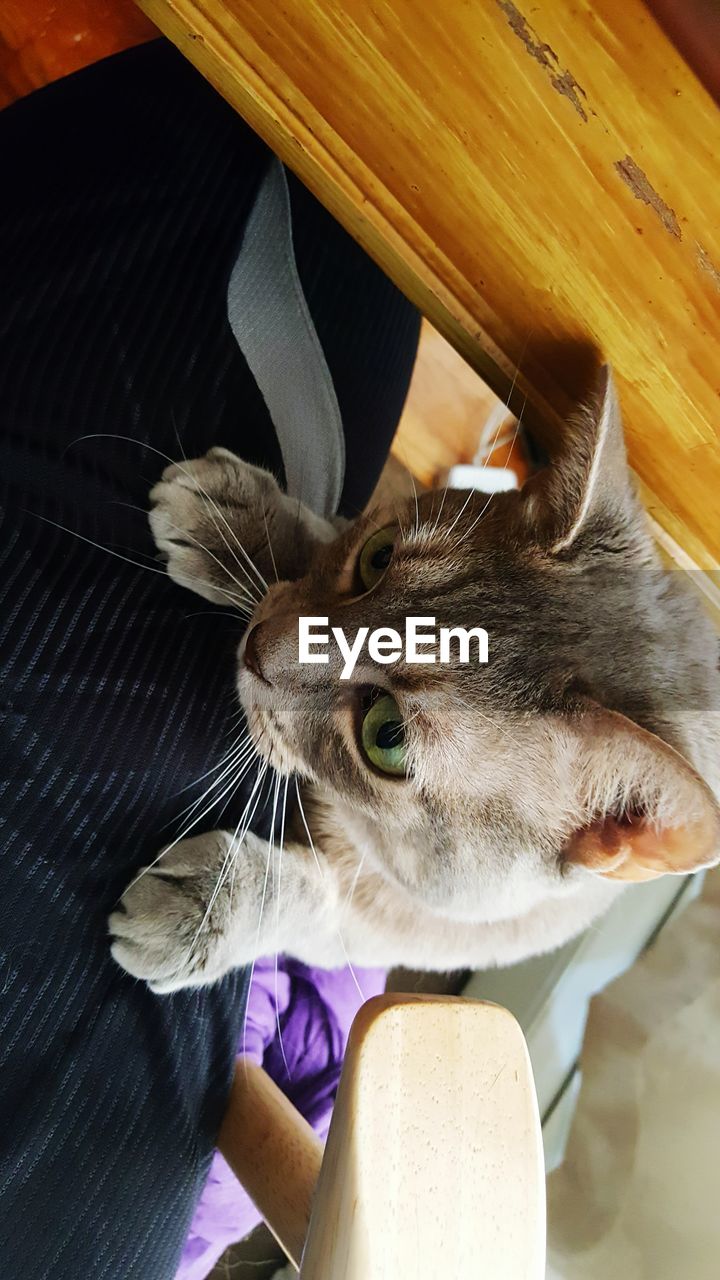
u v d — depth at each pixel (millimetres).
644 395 281
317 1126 344
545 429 316
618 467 290
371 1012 198
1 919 236
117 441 282
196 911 278
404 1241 184
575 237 254
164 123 318
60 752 246
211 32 259
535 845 291
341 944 338
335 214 293
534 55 225
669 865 267
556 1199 410
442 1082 195
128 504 285
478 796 287
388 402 406
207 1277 432
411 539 304
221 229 316
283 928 323
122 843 262
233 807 309
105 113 314
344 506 400
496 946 347
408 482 534
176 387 298
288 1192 242
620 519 296
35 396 266
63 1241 231
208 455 309
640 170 232
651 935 431
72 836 249
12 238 284
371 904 347
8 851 238
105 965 257
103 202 297
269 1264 443
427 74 241
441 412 563
